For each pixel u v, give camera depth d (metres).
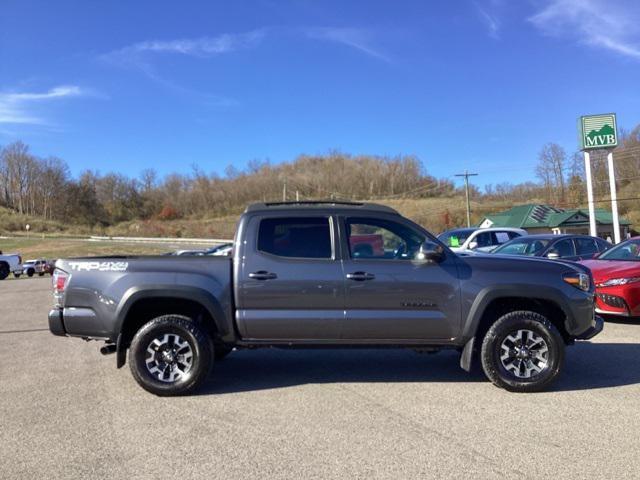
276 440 4.33
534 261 5.83
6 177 135.50
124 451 4.16
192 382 5.54
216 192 130.50
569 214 52.59
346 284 5.57
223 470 3.80
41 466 3.91
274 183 120.25
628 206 65.25
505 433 4.43
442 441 4.28
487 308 5.86
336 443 4.25
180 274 5.62
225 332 5.64
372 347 5.71
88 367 6.94
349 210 5.81
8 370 6.83
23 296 17.86
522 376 5.56
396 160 114.19
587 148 28.64
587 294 5.74
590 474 3.68
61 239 84.81
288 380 6.14
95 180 143.62
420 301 5.58
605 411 4.95
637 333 8.69
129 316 5.75
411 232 5.79
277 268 5.60
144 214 142.12
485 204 89.38
